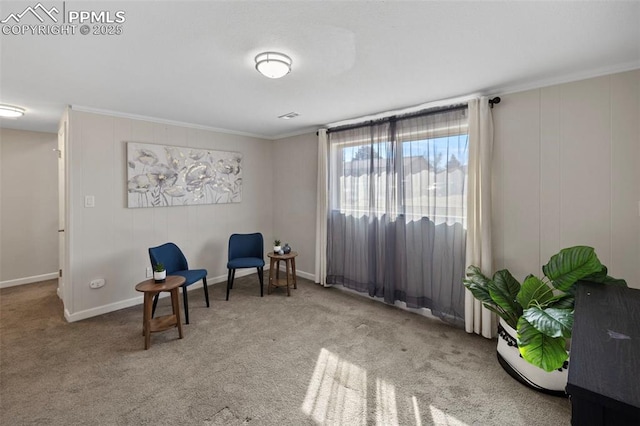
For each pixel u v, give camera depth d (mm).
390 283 3402
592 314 1285
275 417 1765
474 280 2459
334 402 1892
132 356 2404
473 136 2715
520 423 1713
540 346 1745
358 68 2170
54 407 1828
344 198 3961
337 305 3525
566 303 1901
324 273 4168
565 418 1742
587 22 1571
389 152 3395
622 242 2127
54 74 2238
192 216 4078
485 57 1991
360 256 3783
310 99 2908
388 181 3396
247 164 4711
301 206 4656
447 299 2996
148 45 1807
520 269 2564
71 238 3061
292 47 1850
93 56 1946
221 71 2211
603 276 1888
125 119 3434
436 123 3031
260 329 2900
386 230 3449
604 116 2168
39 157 4410
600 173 2197
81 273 3129
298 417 1767
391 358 2393
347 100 2932
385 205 3469
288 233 4879
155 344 2598
